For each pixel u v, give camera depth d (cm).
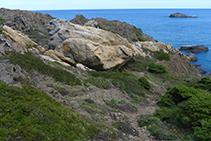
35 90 1257
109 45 3606
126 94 2497
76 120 1177
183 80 4228
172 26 19975
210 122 1370
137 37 7494
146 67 4503
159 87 3306
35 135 837
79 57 3150
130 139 1320
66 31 3372
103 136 1184
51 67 2170
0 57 1770
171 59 5625
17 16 5322
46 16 7450
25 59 1975
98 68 3284
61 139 914
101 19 8088
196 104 1559
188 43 10612
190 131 1502
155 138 1392
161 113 1891
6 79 1191
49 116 1026
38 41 4816
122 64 3822
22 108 963
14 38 2525
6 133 763
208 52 8600
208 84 3250
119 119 1631
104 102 1914
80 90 1938
